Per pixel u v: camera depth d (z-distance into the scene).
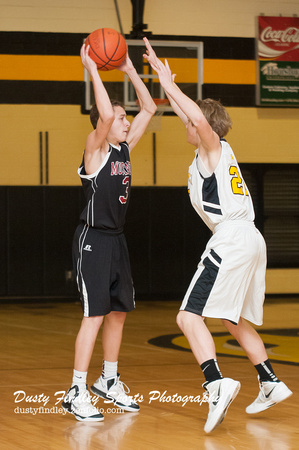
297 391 5.37
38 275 15.27
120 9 15.64
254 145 16.25
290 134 16.41
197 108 4.18
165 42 14.55
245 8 16.17
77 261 4.74
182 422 4.45
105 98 4.47
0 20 15.23
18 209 15.23
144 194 15.73
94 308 4.63
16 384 5.83
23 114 15.36
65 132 15.51
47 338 9.39
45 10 15.40
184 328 4.19
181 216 15.87
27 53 15.34
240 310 4.26
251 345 4.48
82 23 15.52
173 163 15.95
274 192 16.36
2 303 15.07
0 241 15.12
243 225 4.30
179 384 5.77
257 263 4.36
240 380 5.89
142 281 15.71
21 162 15.34
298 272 16.31
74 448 3.81
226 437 4.04
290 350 7.92
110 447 3.83
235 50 16.11
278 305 14.38
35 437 4.07
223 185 4.28
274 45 16.16
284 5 16.36
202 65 14.65
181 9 15.92
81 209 15.47
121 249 4.78
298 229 16.42
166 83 4.24
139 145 15.84
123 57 5.07
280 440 3.97
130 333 9.92
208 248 4.27
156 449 3.78
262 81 16.11
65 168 15.51
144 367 6.73
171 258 15.81
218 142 4.29
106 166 4.66
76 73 15.53
